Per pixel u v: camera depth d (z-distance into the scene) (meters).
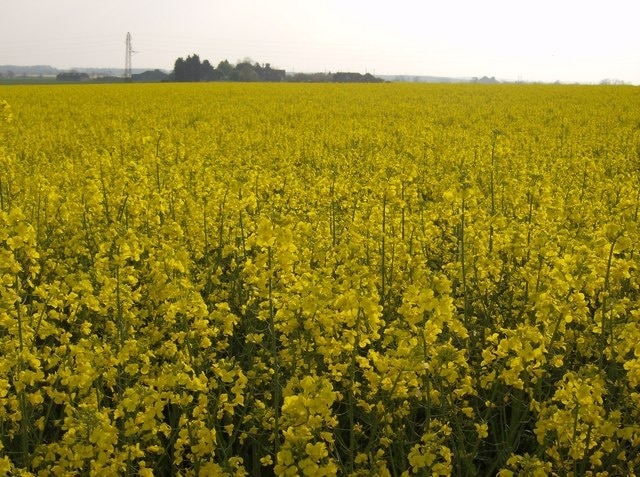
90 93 40.84
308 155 16.91
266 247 4.63
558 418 3.75
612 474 4.30
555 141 19.53
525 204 8.34
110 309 5.32
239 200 7.06
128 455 3.63
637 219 7.89
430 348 4.16
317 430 3.79
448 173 13.23
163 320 5.54
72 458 3.47
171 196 8.87
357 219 7.25
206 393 4.09
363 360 4.26
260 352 5.23
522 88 52.03
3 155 9.33
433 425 4.12
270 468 4.70
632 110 31.14
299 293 4.86
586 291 5.54
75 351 4.08
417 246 7.19
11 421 4.51
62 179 9.66
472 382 4.88
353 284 4.70
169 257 5.52
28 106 30.06
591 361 5.45
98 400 4.23
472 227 7.06
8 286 4.94
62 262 6.96
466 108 33.06
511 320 5.98
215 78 113.62
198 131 20.92
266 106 33.22
